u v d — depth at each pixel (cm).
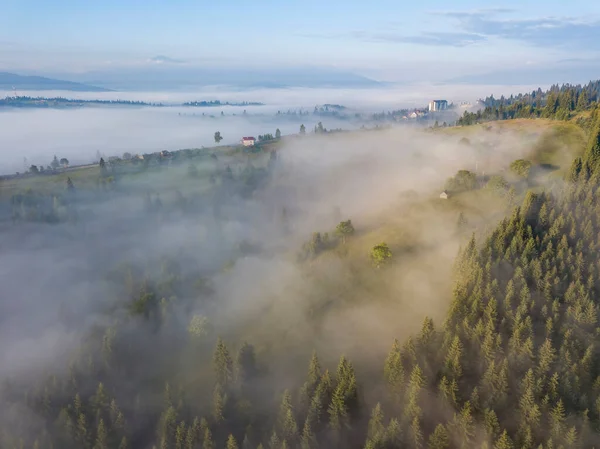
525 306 10819
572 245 13025
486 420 8738
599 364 9725
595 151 16975
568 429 8400
